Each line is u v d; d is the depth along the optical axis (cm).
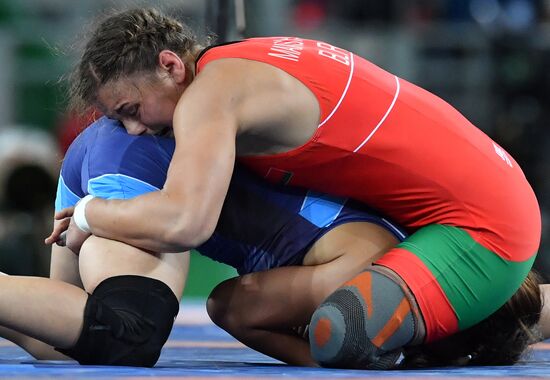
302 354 856
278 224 848
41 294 730
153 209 738
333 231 844
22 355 923
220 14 1213
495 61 2398
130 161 806
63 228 822
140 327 743
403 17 2552
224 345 1084
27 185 1694
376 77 836
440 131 832
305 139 798
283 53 805
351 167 816
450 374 734
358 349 776
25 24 2455
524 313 869
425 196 828
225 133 752
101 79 792
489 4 2639
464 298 812
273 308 843
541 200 2228
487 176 832
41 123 2420
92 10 2348
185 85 805
